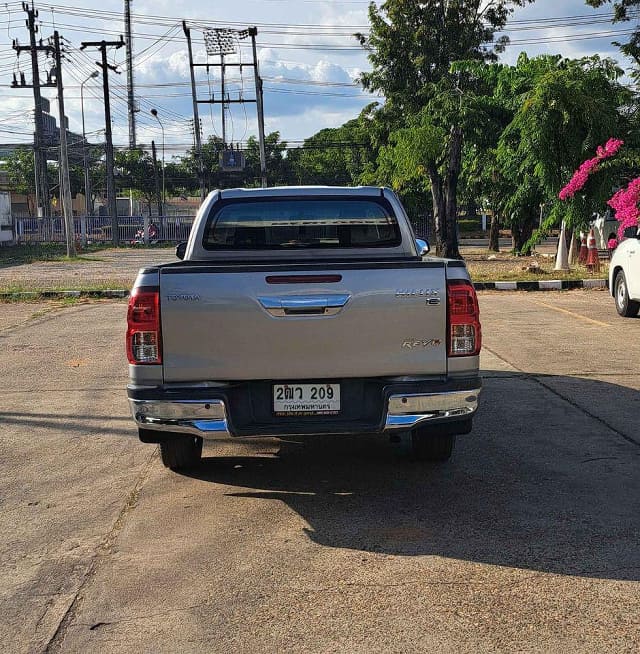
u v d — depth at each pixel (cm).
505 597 371
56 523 473
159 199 7088
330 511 486
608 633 338
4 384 866
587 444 614
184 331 470
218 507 495
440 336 478
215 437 475
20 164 8075
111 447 630
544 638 335
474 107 2453
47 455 611
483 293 1683
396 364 477
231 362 472
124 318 1383
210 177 7812
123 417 723
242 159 5709
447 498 504
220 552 427
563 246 2066
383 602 368
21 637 344
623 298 1268
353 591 380
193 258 616
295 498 510
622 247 1273
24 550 435
